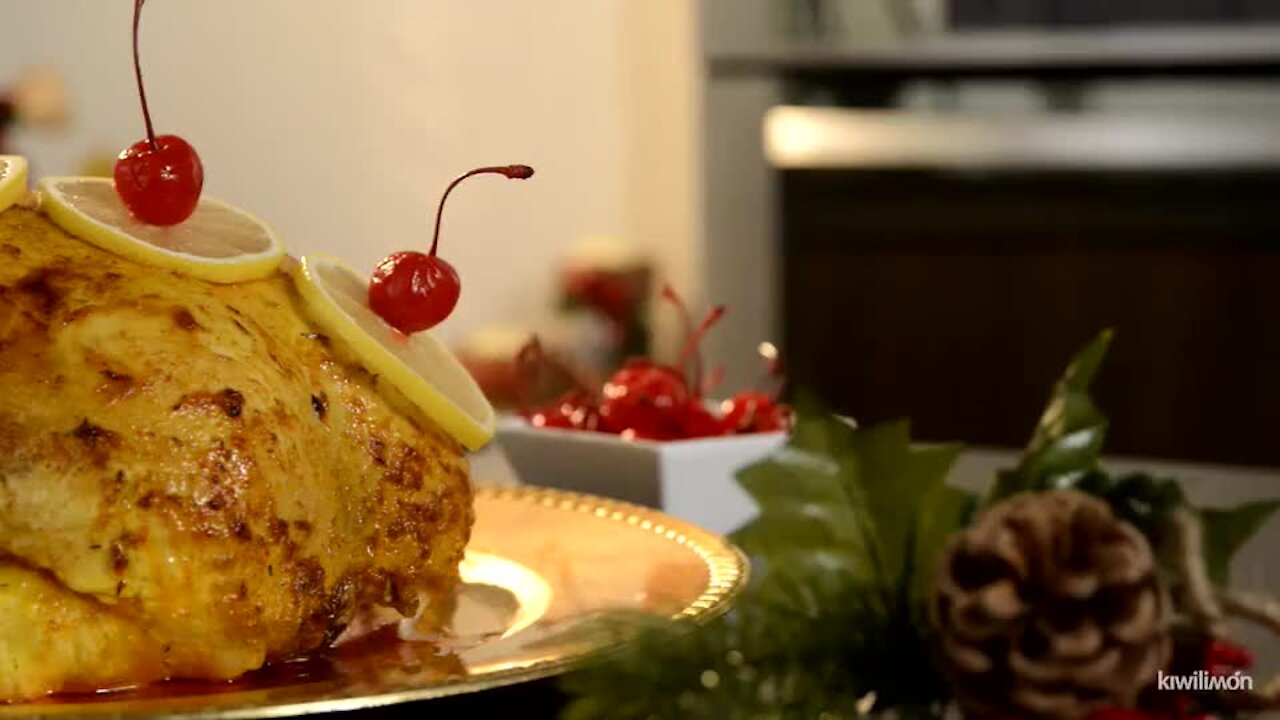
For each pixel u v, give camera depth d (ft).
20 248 1.96
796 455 1.90
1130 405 5.44
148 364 1.89
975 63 5.55
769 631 1.78
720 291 5.98
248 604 1.87
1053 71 5.48
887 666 1.85
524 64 7.13
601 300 6.11
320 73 7.30
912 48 5.61
